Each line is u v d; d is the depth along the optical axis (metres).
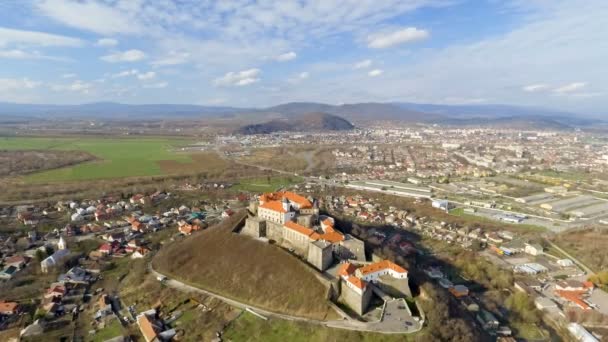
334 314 158.88
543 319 191.50
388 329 146.75
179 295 184.12
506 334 174.00
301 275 180.25
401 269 175.62
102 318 171.75
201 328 160.62
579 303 198.50
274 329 155.38
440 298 171.50
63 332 162.62
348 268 178.62
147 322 161.50
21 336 158.62
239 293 180.75
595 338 172.00
